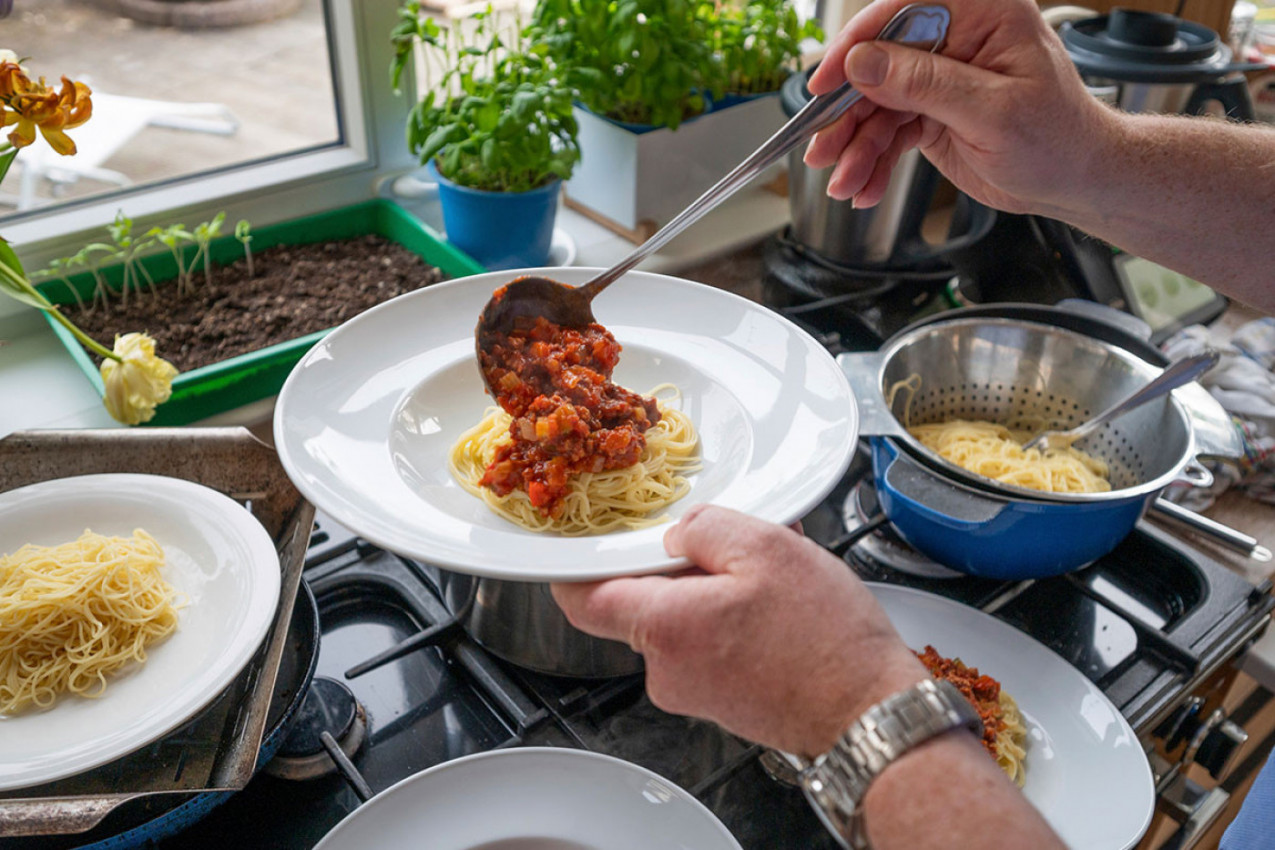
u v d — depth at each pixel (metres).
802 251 1.56
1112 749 0.82
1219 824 1.35
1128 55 1.31
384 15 1.46
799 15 1.99
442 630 0.90
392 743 0.84
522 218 1.39
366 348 0.93
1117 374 1.15
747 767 0.82
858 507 1.14
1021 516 0.92
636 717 0.86
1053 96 0.78
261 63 1.46
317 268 1.45
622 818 0.72
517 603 0.83
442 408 0.96
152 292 1.37
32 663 0.79
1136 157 0.84
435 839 0.71
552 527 0.92
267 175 1.51
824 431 0.85
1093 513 0.92
